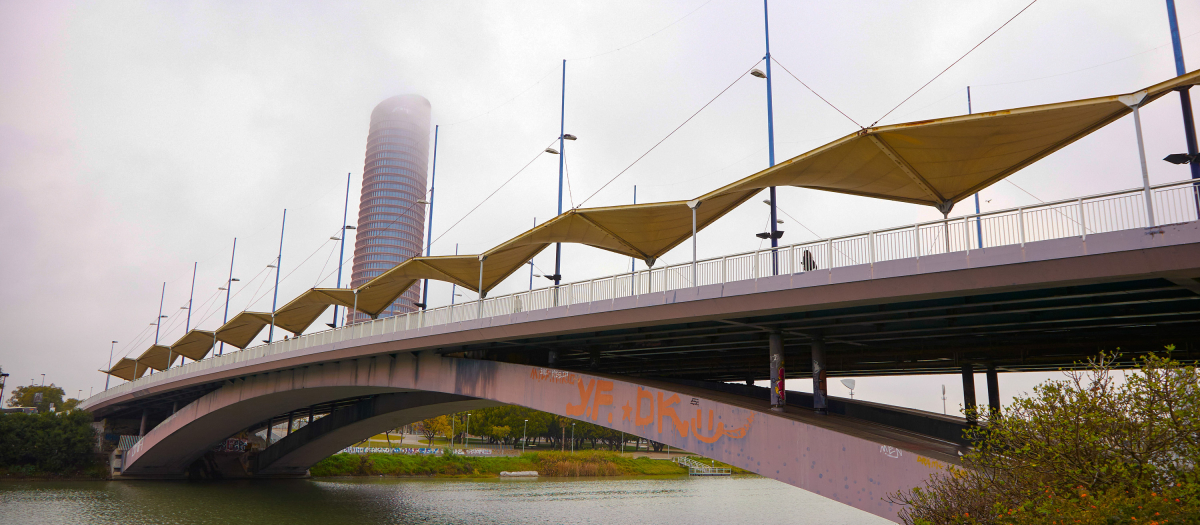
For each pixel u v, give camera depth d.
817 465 22.47
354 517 49.78
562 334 33.22
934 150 23.17
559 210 43.25
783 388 26.95
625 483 87.62
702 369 40.19
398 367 42.16
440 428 121.50
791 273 23.69
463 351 38.78
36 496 57.28
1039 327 25.78
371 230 198.75
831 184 27.92
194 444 68.88
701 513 57.03
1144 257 17.38
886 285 21.59
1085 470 12.55
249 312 61.84
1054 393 13.32
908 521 18.91
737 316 25.88
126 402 77.62
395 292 51.59
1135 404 12.34
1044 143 22.59
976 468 15.58
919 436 28.39
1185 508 10.43
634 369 41.97
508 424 117.94
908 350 31.06
